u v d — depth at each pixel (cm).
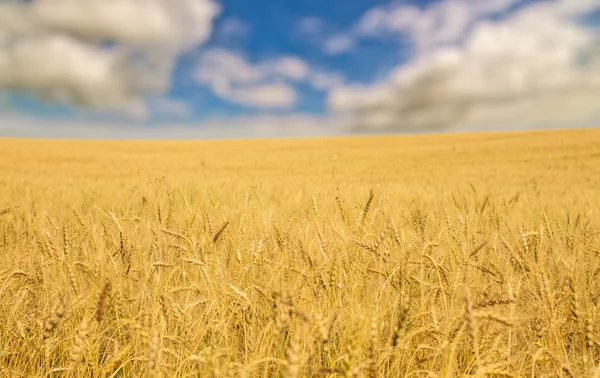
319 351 178
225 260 261
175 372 175
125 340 216
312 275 208
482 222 410
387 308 206
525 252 239
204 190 827
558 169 3069
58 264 237
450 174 2866
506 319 141
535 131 6919
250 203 404
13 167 3425
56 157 4531
